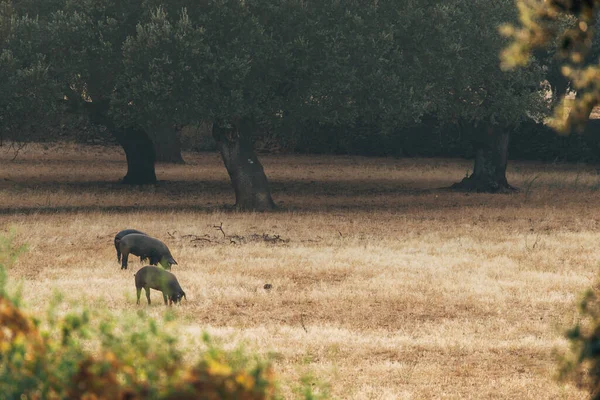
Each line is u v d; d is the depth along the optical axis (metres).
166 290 35.12
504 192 94.69
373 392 24.05
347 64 75.19
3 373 9.88
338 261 48.31
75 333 14.49
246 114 71.62
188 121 71.75
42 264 45.53
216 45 70.94
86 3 75.00
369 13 75.88
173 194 91.56
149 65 68.56
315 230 61.66
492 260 49.06
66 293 36.94
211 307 35.97
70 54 74.31
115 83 75.31
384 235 59.53
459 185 98.56
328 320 34.47
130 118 72.62
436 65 78.12
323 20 75.00
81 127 154.50
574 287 41.19
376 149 146.62
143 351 10.18
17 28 74.06
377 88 74.94
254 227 62.66
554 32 9.48
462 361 28.23
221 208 77.62
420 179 115.12
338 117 76.56
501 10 83.69
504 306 37.06
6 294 10.85
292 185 106.38
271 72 72.19
